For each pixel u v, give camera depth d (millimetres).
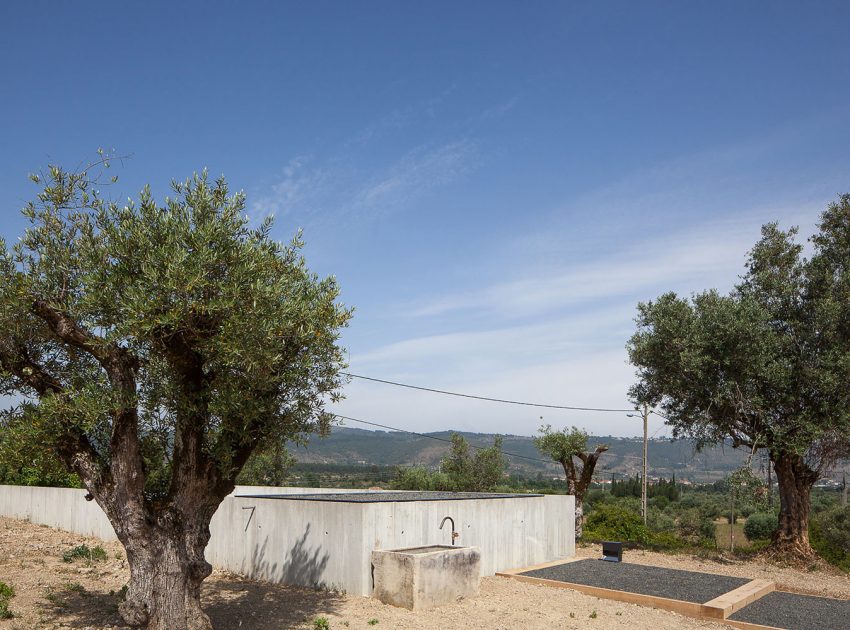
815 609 11766
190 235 7969
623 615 10945
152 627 7945
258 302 7918
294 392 8977
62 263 7945
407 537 12297
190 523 8336
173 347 8094
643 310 20188
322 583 11930
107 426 8602
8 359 8273
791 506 18812
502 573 14273
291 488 21031
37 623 9055
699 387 18688
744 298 19203
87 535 19500
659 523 33031
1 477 26641
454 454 38062
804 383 17891
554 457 22750
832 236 19156
